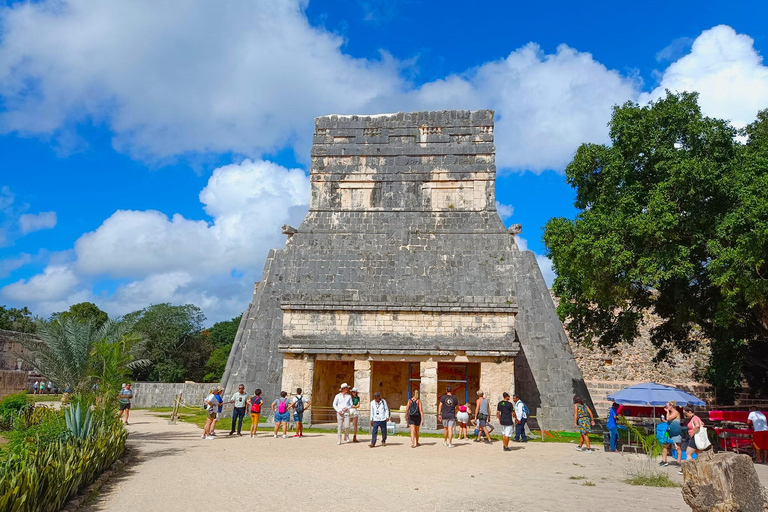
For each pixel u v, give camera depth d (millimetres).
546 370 28734
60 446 11773
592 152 22891
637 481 13148
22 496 8375
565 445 21312
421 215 33469
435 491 11672
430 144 34438
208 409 21219
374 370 30031
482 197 33500
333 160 34719
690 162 19266
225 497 11016
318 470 14062
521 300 30734
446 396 19859
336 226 33562
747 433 18359
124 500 10875
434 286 31188
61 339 19328
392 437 21922
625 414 30578
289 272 32250
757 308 20000
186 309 68562
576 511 9977
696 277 22047
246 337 31844
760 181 17484
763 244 17062
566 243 23422
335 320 25594
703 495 7234
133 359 20297
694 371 38500
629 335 24547
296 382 25016
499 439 22328
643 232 19688
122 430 16297
